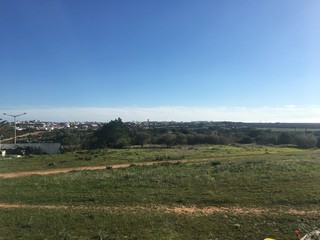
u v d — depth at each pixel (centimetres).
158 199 2048
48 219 1656
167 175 2905
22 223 1595
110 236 1399
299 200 1909
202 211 1775
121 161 4906
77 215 1714
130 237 1384
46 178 3083
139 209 1841
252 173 2844
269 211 1730
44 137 12062
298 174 2717
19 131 14388
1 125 11475
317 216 1599
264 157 4903
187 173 3003
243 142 10575
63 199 2120
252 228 1467
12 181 2975
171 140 9625
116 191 2303
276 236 1357
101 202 2022
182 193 2175
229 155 5738
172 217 1659
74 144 8775
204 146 8775
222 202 1939
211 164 3844
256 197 2009
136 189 2352
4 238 1397
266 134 10794
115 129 8738
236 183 2431
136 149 7544
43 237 1401
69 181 2775
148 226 1525
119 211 1798
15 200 2139
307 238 990
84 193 2267
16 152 7994
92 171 3666
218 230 1459
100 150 6869
